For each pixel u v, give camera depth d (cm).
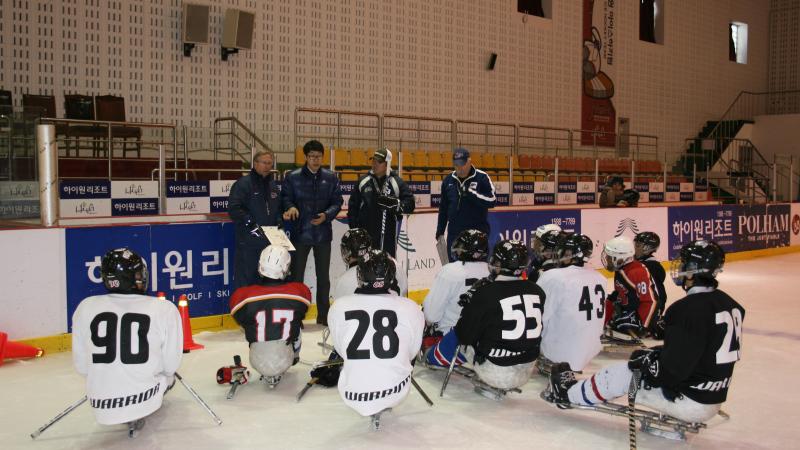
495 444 398
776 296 962
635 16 2169
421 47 1648
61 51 1160
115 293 386
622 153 2144
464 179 732
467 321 442
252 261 686
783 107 2664
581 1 2003
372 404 395
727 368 370
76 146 1114
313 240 716
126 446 394
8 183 692
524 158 1712
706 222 1330
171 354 389
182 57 1288
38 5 1137
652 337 622
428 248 886
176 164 1114
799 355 627
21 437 407
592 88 2047
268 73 1400
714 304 365
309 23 1454
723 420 445
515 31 1847
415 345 414
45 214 641
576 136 2012
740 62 2598
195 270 707
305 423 433
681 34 2334
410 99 1636
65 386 514
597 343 502
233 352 623
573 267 502
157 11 1254
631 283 607
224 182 1078
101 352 371
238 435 411
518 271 449
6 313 588
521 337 438
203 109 1318
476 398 487
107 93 1208
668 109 2298
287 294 469
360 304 403
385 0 1576
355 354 395
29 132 702
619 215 1139
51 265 613
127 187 985
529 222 996
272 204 701
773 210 1532
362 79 1547
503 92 1830
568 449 392
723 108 2519
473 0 1748
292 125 1440
